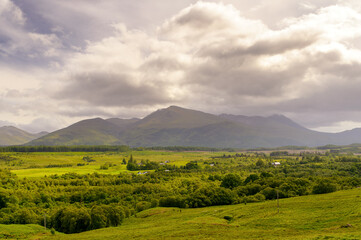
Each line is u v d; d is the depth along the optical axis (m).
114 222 130.62
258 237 72.31
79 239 96.38
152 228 104.81
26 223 131.75
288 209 106.06
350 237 59.31
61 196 181.38
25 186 192.75
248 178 189.12
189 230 90.12
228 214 113.62
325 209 97.06
